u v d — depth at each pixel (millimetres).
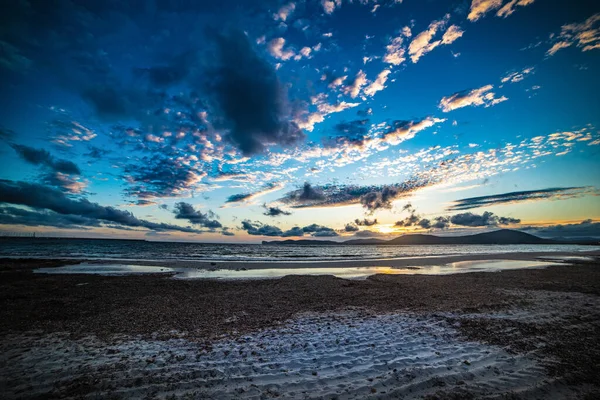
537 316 9656
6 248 58094
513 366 5812
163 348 6914
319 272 24078
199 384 5059
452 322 8977
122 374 5426
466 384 5074
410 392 4809
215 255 48312
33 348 6898
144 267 26688
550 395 4773
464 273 22312
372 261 35719
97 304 11797
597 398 4691
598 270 24266
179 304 11898
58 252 48781
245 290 15133
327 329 8461
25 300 12391
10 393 4730
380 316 9891
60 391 4797
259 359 6199
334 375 5414
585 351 6625
